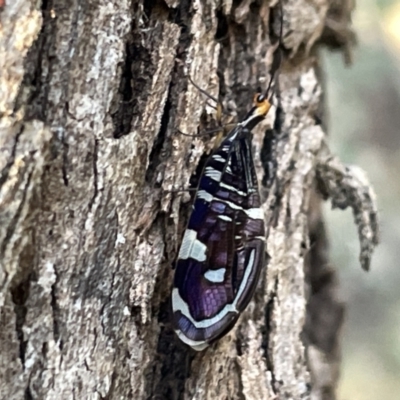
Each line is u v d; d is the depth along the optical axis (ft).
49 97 0.57
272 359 0.65
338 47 0.71
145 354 0.61
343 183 0.69
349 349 1.12
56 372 0.57
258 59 0.66
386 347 1.12
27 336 0.57
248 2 0.64
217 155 0.62
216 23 0.63
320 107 0.70
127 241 0.59
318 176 0.68
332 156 0.69
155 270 0.60
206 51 0.62
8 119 0.55
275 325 0.65
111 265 0.58
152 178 0.61
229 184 0.62
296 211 0.67
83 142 0.57
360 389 1.08
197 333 0.60
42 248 0.57
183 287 0.60
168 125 0.61
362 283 1.14
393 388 1.08
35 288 0.57
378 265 1.15
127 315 0.59
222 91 0.65
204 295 0.61
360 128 1.19
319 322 0.70
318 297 0.71
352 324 1.13
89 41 0.57
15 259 0.55
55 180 0.57
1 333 0.56
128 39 0.59
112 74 0.58
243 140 0.63
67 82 0.57
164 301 0.62
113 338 0.59
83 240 0.58
